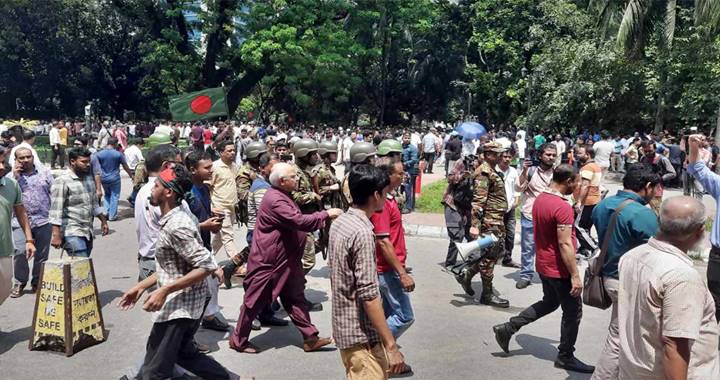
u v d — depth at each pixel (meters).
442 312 6.72
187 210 4.12
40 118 47.34
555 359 5.37
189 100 19.81
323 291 7.46
